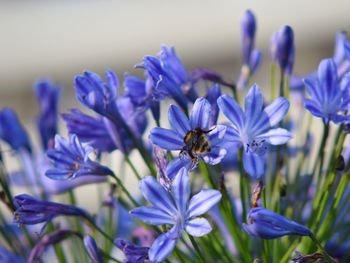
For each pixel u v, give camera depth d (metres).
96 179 0.55
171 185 0.45
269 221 0.44
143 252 0.46
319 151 0.50
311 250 0.49
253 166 0.46
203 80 0.53
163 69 0.49
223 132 0.45
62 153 0.49
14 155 0.58
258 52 0.59
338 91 0.47
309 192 0.54
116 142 0.51
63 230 0.50
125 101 0.52
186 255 0.51
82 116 0.52
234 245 0.55
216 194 0.44
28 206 0.48
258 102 0.46
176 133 0.45
